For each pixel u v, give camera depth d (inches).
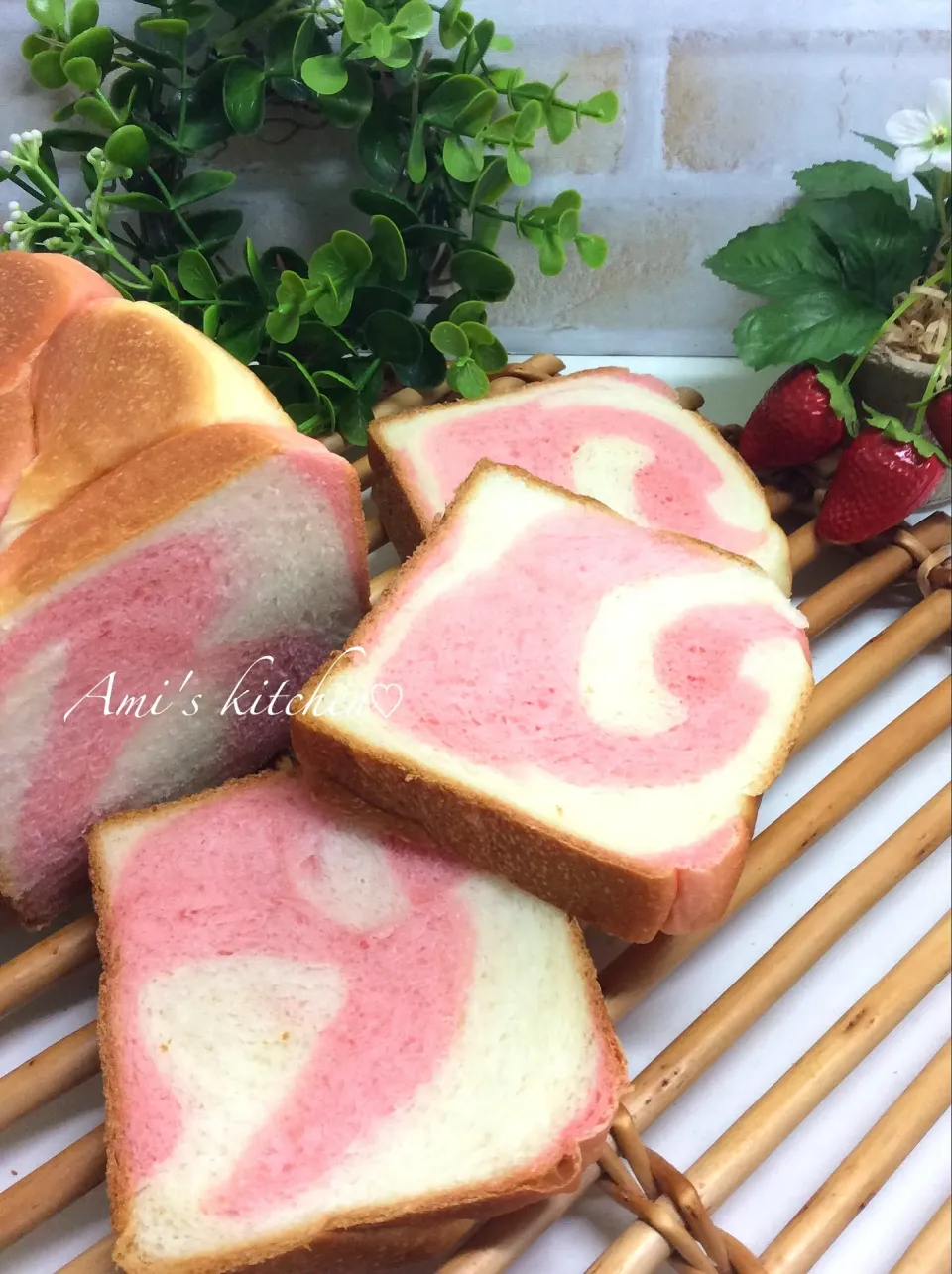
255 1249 10.3
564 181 17.1
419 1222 10.7
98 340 11.9
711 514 15.4
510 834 11.5
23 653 11.1
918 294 14.8
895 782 15.1
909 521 17.3
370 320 15.6
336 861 12.3
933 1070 12.8
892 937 14.0
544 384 16.4
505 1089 11.1
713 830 11.5
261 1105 11.0
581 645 12.7
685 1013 13.0
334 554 12.4
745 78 16.2
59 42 13.9
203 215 15.8
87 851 13.1
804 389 15.5
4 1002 12.1
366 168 15.4
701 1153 12.4
